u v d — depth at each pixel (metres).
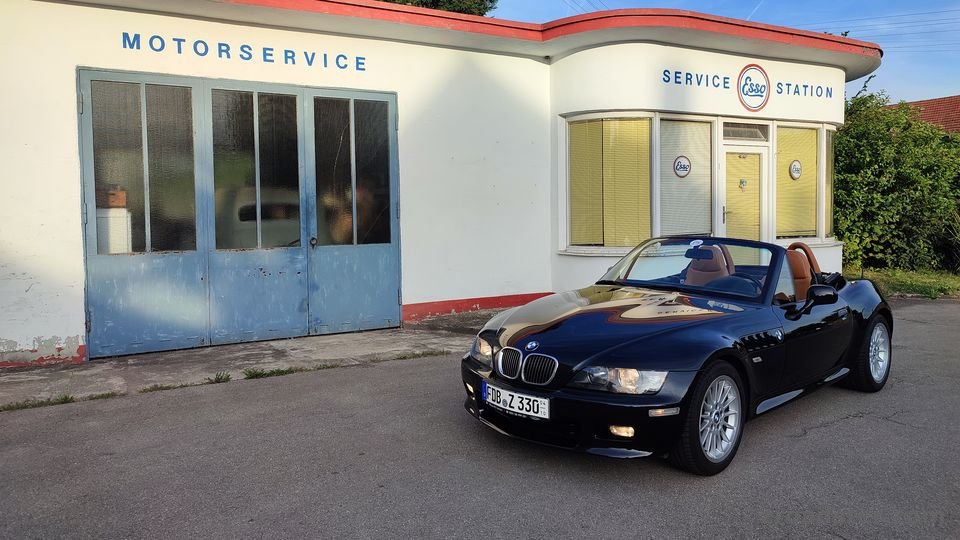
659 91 9.63
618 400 3.73
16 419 5.06
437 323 8.80
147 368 6.66
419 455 4.32
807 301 5.03
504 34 8.80
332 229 8.34
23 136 6.71
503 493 3.75
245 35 7.72
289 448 4.44
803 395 5.00
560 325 4.26
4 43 6.60
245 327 7.83
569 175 10.10
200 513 3.50
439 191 9.12
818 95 11.25
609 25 8.91
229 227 7.71
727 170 10.62
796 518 3.47
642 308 4.51
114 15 7.05
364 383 6.07
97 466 4.14
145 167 7.26
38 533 3.29
